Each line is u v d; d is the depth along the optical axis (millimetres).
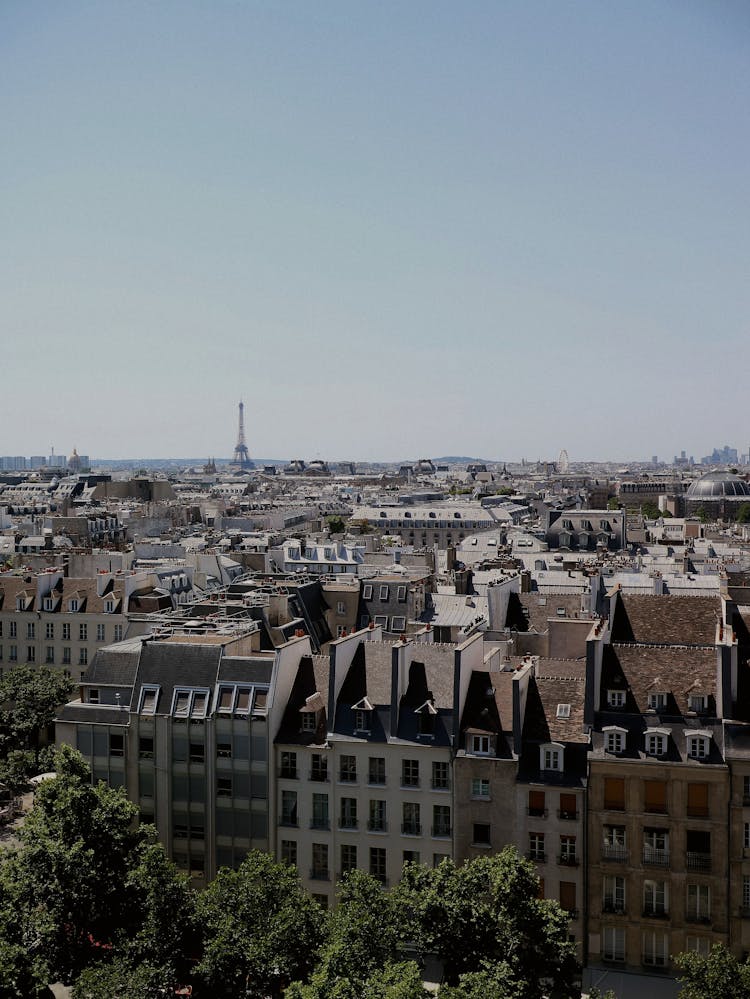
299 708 144000
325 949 105438
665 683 133500
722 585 192125
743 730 124875
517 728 132000
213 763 141625
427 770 135125
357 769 137500
